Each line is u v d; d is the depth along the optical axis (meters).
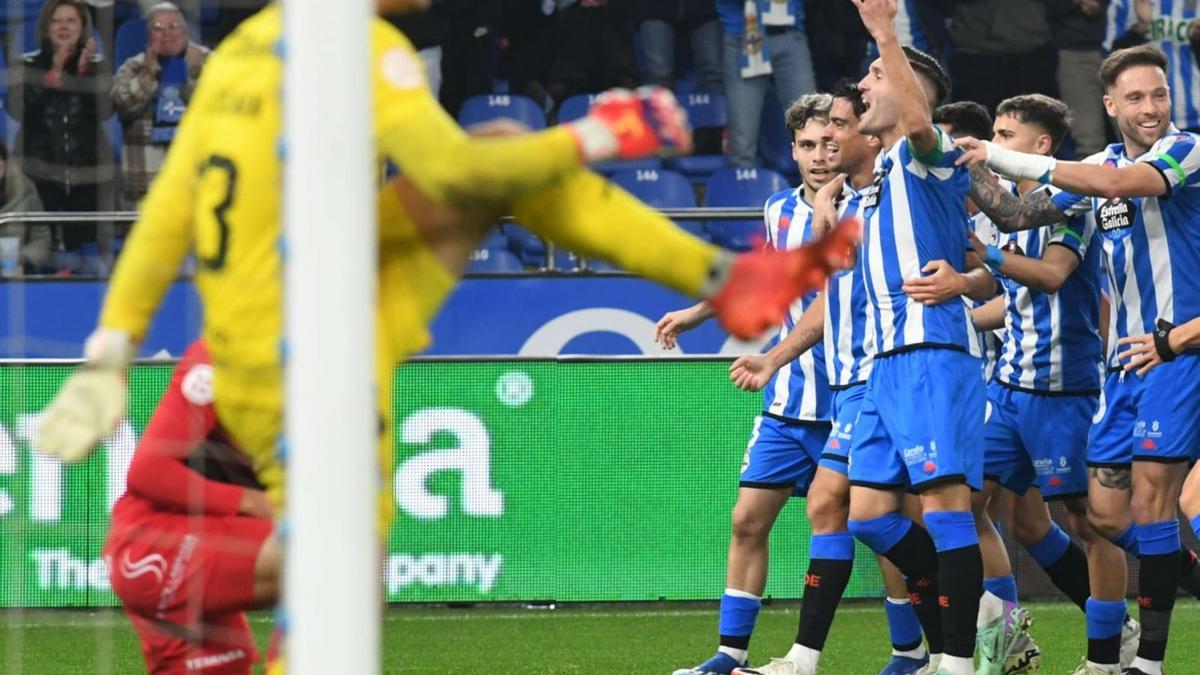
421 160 8.58
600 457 28.66
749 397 28.69
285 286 6.96
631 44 38.94
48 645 24.61
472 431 28.55
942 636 19.44
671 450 28.69
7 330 25.31
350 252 6.80
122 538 11.66
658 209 33.38
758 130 38.94
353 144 6.81
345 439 6.80
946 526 18.02
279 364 9.32
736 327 8.81
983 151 18.00
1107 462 20.27
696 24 39.03
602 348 31.64
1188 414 19.38
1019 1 37.75
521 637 26.00
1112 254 20.08
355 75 6.81
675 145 8.44
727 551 28.73
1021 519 22.48
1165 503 19.67
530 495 28.59
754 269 8.84
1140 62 19.61
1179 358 19.39
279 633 10.03
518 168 8.38
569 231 8.89
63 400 9.59
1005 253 19.66
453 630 26.73
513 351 31.59
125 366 9.94
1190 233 19.48
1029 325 21.86
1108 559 20.59
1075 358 21.75
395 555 28.52
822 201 19.30
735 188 38.28
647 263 8.85
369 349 6.86
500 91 38.91
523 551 28.64
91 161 25.41
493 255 37.00
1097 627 20.75
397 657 24.08
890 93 18.06
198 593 11.45
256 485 11.68
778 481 21.05
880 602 29.89
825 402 20.97
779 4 38.50
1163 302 19.64
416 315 9.48
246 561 11.34
